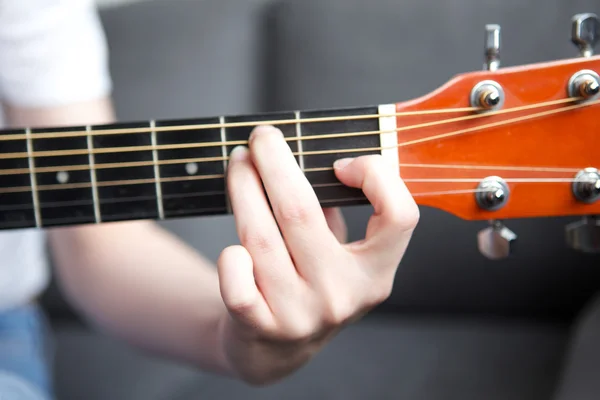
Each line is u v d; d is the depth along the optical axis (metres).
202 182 0.64
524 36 0.97
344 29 1.05
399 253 0.62
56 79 0.81
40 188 0.65
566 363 0.87
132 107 1.12
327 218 0.65
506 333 0.99
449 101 0.63
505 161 0.64
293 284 0.61
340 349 0.98
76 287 0.81
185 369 0.99
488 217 0.64
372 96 1.03
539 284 0.97
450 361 0.94
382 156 0.63
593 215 0.64
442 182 0.63
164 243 0.81
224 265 0.60
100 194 0.64
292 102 1.08
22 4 0.79
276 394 0.92
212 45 1.14
